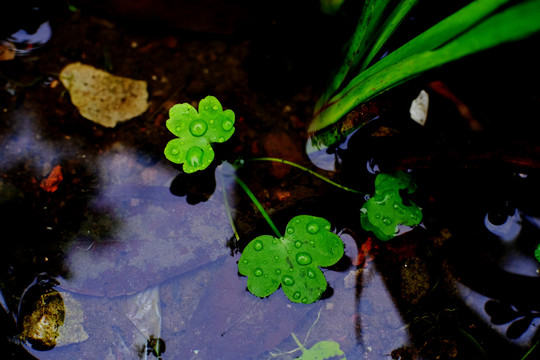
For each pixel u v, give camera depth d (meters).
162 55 0.34
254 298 0.31
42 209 0.32
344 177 0.32
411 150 0.32
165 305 0.31
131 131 0.33
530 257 0.32
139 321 0.31
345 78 0.31
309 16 0.34
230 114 0.31
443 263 0.31
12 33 0.33
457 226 0.32
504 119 0.32
